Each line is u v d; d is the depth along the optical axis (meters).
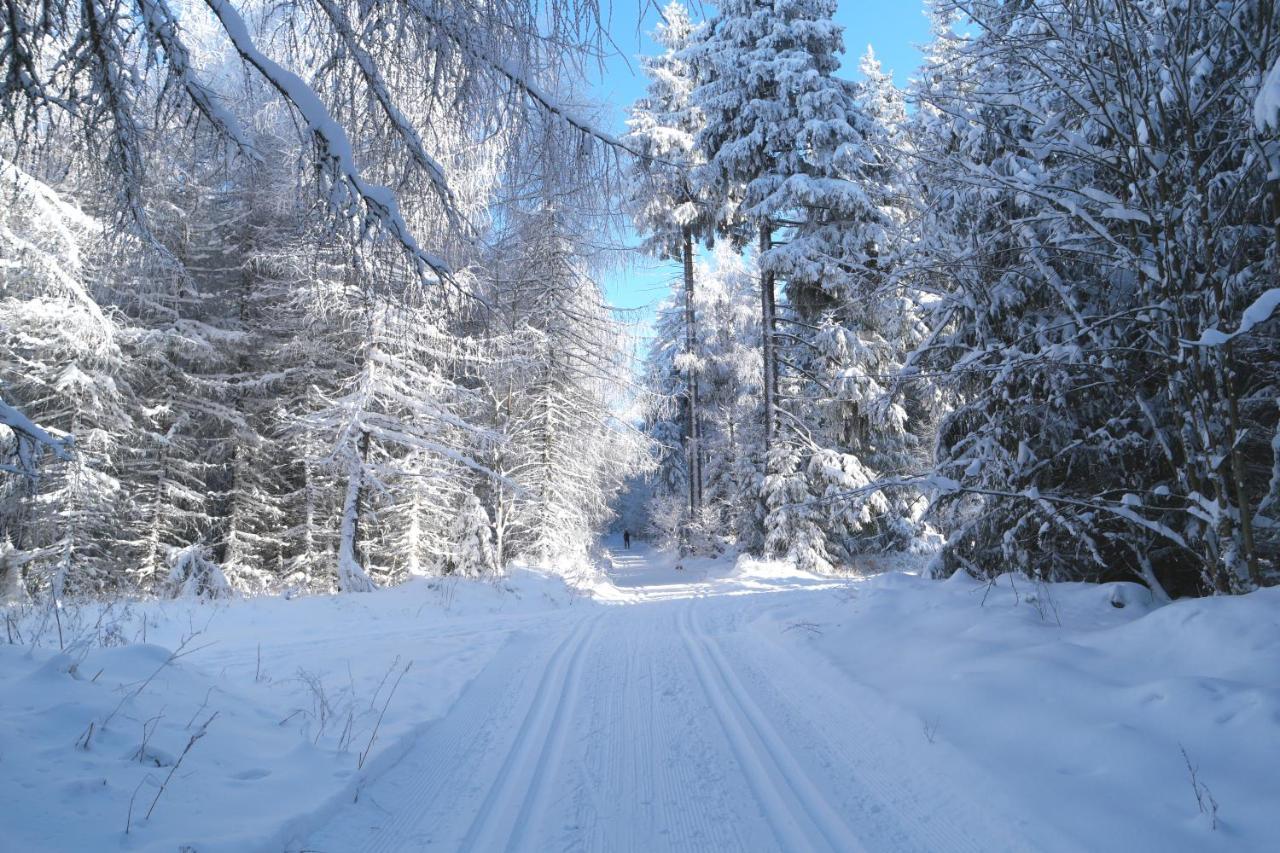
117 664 4.49
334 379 15.62
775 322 21.38
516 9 4.09
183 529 16.88
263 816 3.21
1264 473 5.96
